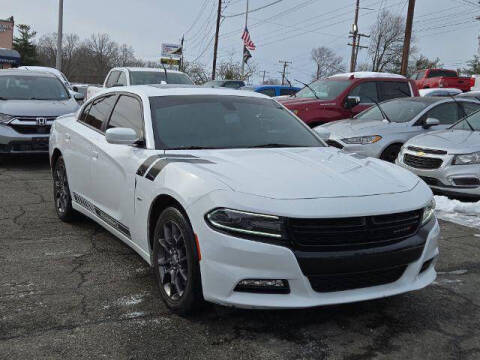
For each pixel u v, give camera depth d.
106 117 5.09
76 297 3.80
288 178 3.37
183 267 3.45
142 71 12.84
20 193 7.23
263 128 4.64
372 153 9.01
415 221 3.39
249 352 3.07
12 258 4.61
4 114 9.02
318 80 12.54
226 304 3.11
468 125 8.66
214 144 4.26
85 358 2.96
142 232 3.94
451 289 4.18
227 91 5.10
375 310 3.70
